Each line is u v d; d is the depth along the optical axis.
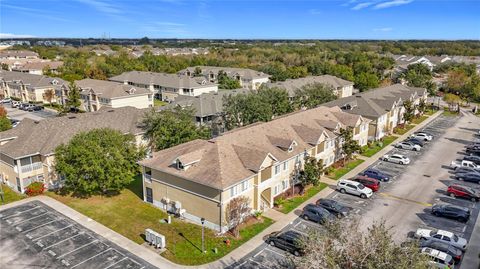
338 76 125.75
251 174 37.06
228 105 63.81
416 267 19.30
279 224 36.88
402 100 77.25
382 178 48.03
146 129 53.44
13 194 44.16
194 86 103.62
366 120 61.53
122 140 44.19
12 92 110.81
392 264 19.31
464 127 77.56
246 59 176.12
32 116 86.44
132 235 34.88
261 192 39.34
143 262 30.55
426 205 41.34
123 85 92.31
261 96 65.81
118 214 39.12
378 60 153.12
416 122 81.62
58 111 92.06
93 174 40.69
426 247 30.89
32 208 40.34
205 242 33.66
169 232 35.50
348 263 20.50
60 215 38.75
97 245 33.03
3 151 44.25
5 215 38.62
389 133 71.75
